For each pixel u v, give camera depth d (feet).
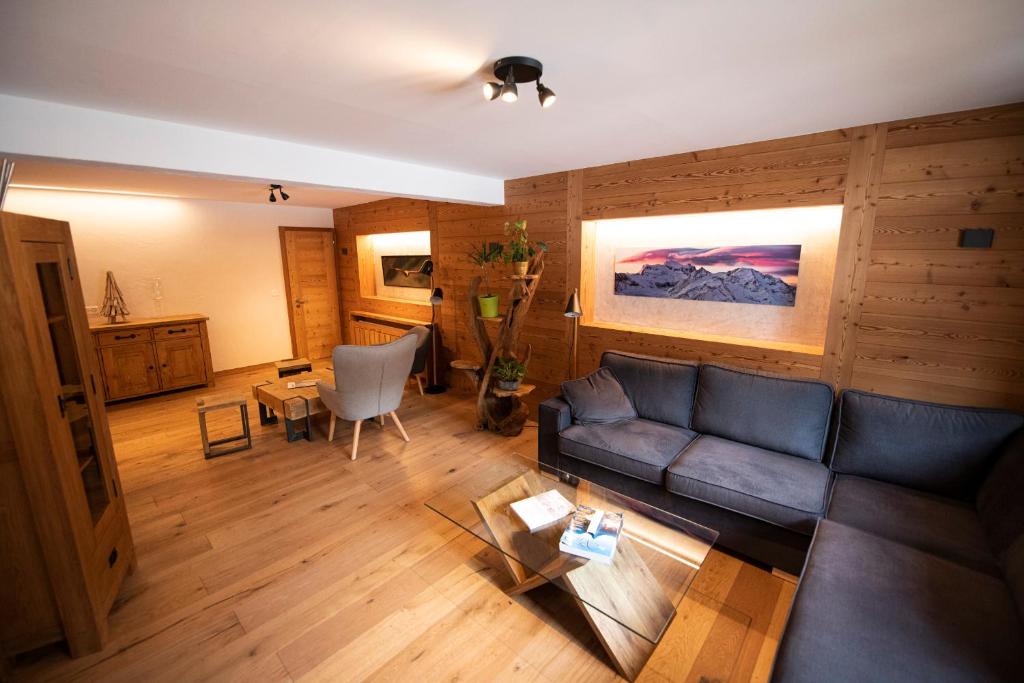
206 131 8.15
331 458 11.57
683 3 4.08
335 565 7.62
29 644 5.69
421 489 10.03
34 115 6.55
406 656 5.93
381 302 20.59
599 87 6.21
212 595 6.95
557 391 14.01
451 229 16.38
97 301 16.22
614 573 5.99
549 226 13.33
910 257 8.00
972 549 5.80
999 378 7.44
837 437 8.07
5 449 5.25
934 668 4.20
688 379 9.93
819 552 5.75
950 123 7.40
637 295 12.42
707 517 7.73
